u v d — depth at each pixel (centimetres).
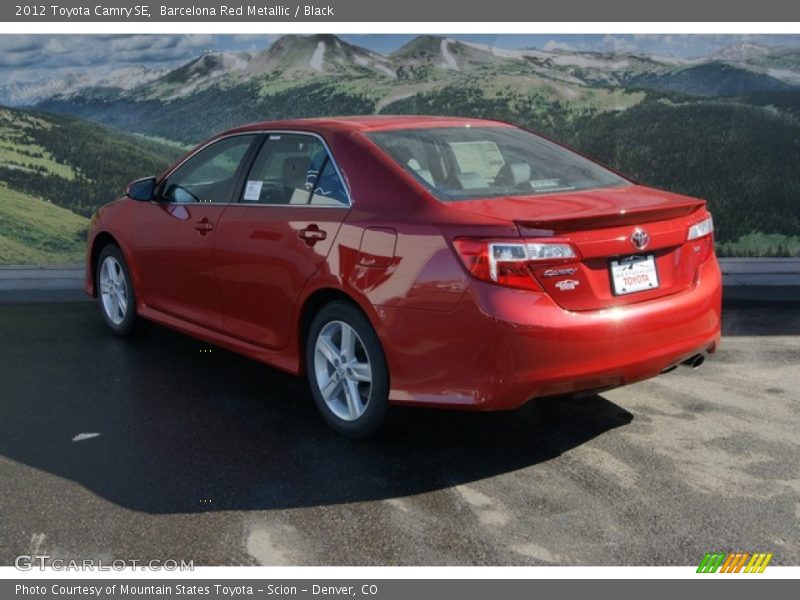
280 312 470
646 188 460
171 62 905
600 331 386
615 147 883
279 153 491
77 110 877
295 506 374
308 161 469
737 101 851
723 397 499
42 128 866
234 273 497
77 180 879
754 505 371
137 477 402
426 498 380
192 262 531
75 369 557
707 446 431
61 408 489
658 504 373
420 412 478
